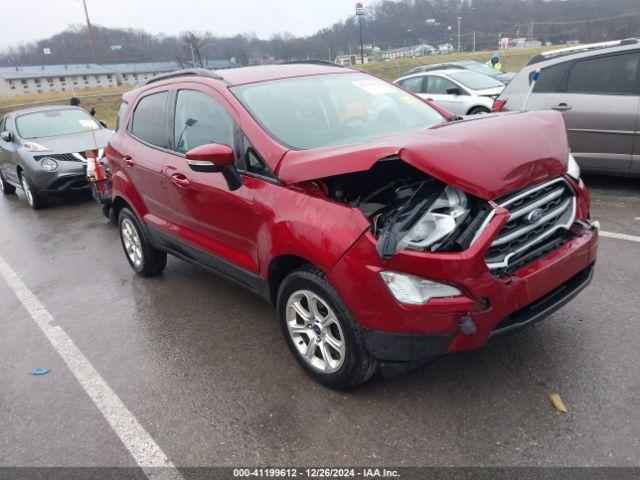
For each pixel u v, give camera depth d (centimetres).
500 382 312
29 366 393
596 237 315
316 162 292
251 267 356
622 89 612
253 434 295
